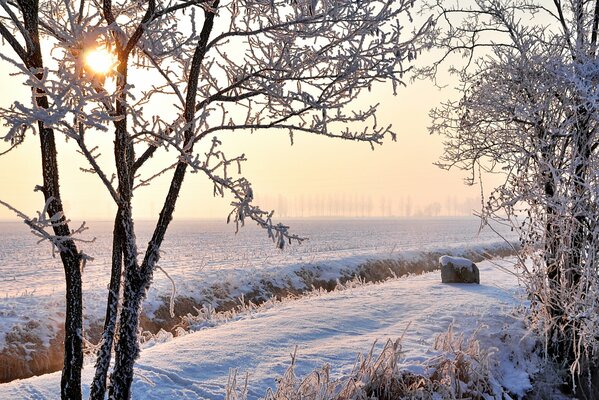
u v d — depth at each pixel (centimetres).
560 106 828
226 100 439
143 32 397
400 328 970
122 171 399
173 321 1478
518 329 943
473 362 772
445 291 1341
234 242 5419
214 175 357
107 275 2364
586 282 788
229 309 1689
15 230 10075
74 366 387
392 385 673
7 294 1673
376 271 2517
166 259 3247
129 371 403
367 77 410
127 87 301
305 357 775
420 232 7488
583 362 848
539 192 822
